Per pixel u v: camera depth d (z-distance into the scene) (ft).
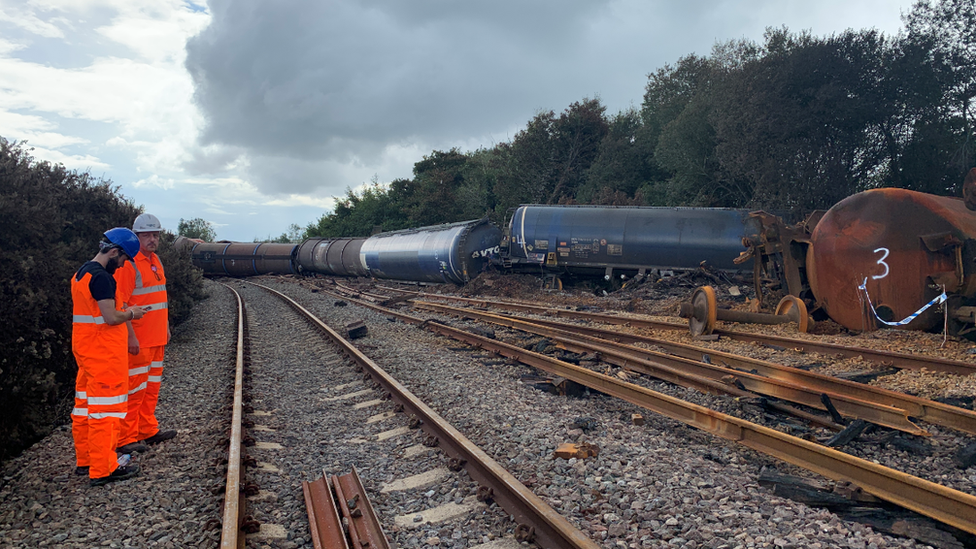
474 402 22.12
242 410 21.99
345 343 34.65
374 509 13.29
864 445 16.96
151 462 17.13
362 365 29.17
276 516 13.14
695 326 37.27
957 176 76.33
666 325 40.22
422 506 13.48
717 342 34.55
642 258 71.51
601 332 37.58
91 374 15.53
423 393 23.77
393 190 194.39
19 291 21.90
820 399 19.33
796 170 80.69
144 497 14.47
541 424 18.98
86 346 15.55
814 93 80.23
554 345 34.30
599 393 24.52
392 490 14.43
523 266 80.48
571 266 76.43
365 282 115.55
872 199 33.37
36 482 15.75
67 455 18.44
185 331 48.11
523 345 35.17
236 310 63.93
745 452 16.70
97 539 12.28
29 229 23.48
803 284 40.34
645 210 73.36
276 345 39.65
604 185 131.75
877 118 78.43
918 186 80.59
